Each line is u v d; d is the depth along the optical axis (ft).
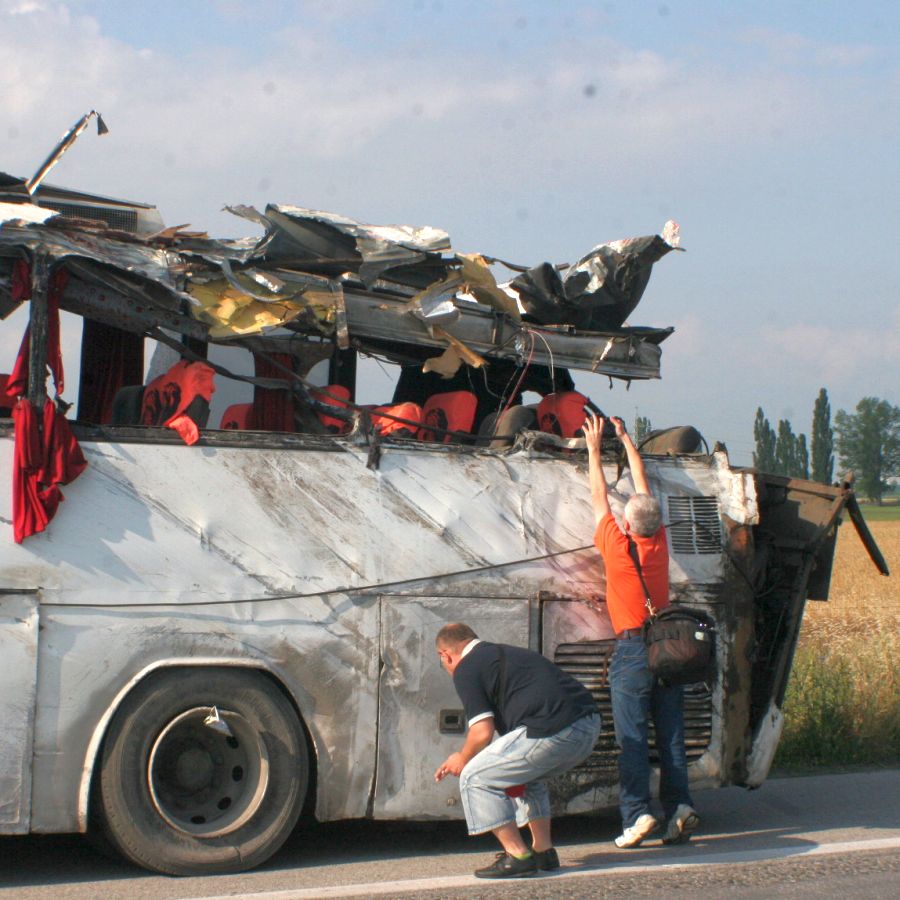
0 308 21.52
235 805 20.95
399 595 21.97
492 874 20.04
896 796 28.94
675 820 22.97
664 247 25.62
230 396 26.00
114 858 21.45
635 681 22.57
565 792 23.04
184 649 20.38
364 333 23.06
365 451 22.06
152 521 20.47
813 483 26.30
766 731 25.30
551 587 23.20
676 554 24.39
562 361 25.29
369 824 25.12
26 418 19.65
